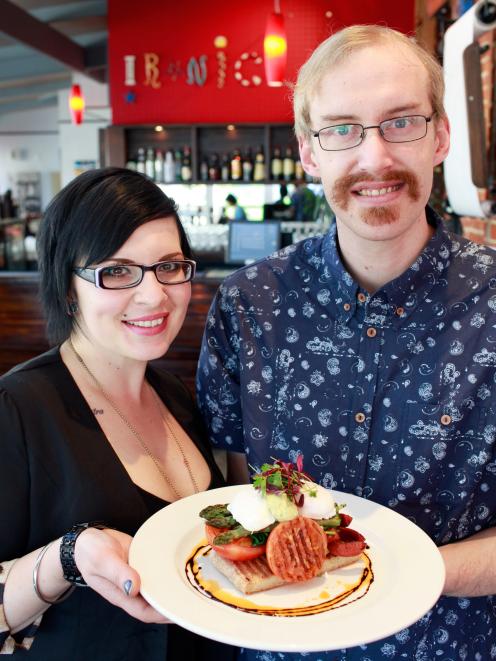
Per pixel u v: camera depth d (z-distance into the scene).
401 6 7.07
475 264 1.49
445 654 1.43
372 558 1.23
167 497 1.47
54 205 1.39
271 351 1.58
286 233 6.69
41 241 1.43
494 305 1.46
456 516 1.46
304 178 7.34
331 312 1.53
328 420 1.52
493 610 1.50
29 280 5.69
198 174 7.60
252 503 1.24
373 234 1.36
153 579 1.12
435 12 4.54
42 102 18.20
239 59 7.41
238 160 7.41
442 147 1.46
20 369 1.42
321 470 1.53
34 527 1.32
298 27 7.22
